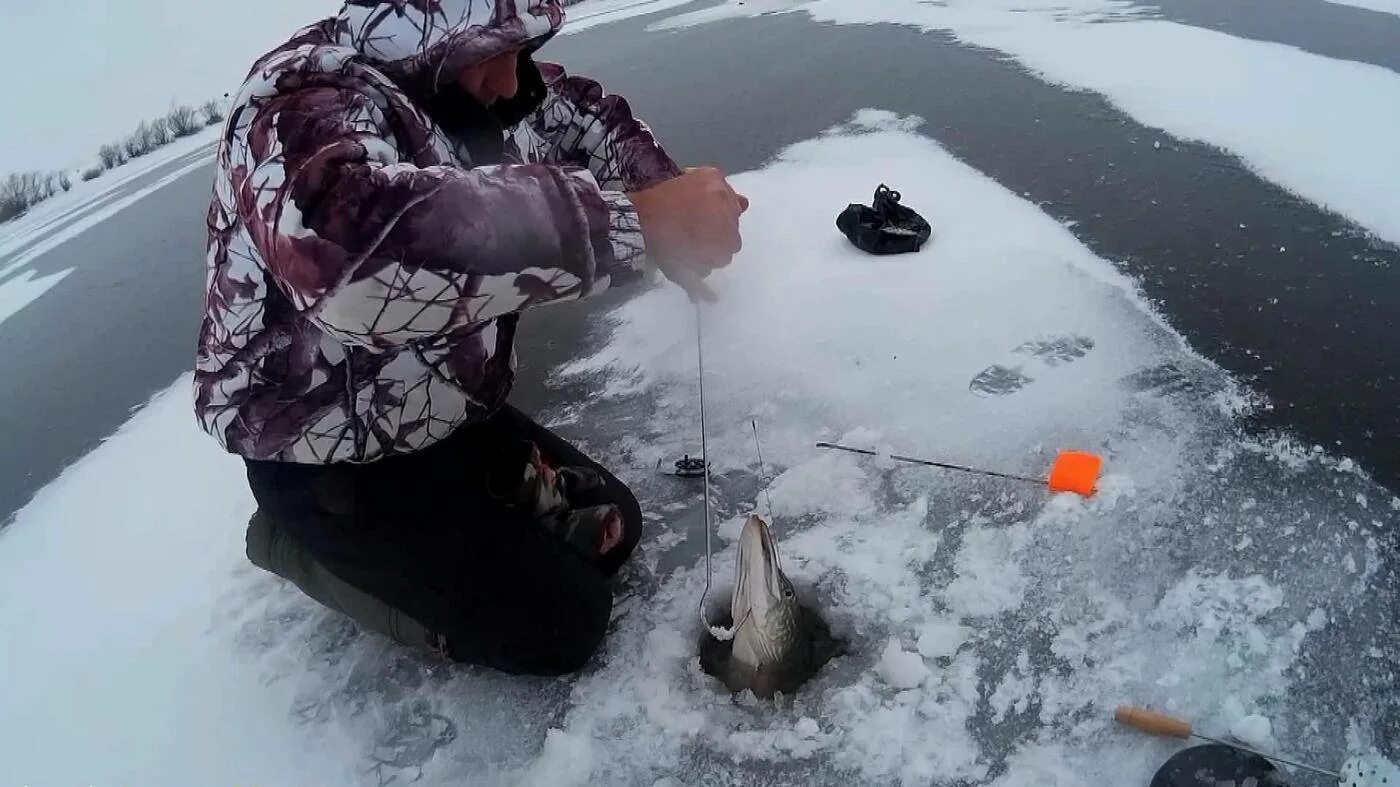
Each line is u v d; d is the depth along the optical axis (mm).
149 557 2525
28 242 5570
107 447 3096
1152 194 3223
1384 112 3443
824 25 5926
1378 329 2457
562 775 1761
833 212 3434
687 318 3008
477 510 1888
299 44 1625
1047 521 2072
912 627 1899
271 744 1928
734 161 4062
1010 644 1836
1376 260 2713
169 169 6531
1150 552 1964
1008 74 4500
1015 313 2709
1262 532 1968
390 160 1474
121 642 2254
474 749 1850
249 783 1861
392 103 1576
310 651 2117
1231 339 2512
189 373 3473
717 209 1687
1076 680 1753
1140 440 2242
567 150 2398
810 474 2320
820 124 4309
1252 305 2619
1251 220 2990
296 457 1808
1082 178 3406
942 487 2213
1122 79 4164
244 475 2791
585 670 1956
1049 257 2924
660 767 1748
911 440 2363
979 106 4180
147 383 3459
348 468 1849
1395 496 2006
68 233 5484
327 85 1513
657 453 2512
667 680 1896
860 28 5703
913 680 1790
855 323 2779
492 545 1867
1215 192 3178
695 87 5117
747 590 1760
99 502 2809
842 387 2572
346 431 1787
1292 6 4730
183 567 2455
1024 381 2479
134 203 5758
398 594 1895
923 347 2650
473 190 1420
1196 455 2176
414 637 1950
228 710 2014
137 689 2111
